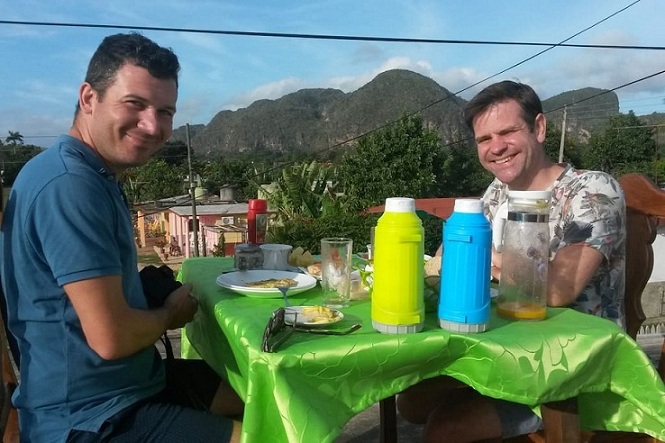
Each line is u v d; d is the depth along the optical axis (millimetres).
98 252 1310
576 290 1659
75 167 1361
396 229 1259
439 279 1415
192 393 1752
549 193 1462
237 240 24422
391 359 1233
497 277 1858
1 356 1455
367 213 15344
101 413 1385
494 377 1261
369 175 23375
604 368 1359
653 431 1430
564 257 1717
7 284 1391
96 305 1293
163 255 30344
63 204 1308
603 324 1402
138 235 36844
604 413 1503
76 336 1360
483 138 2090
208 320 1757
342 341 1221
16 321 1394
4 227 1371
